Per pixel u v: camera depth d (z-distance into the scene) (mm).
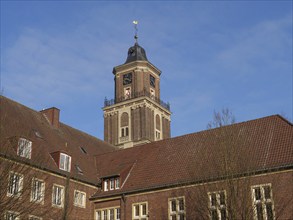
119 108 70938
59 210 35438
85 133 49656
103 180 40031
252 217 25516
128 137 68312
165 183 35344
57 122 44875
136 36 77062
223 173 26578
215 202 26406
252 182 30734
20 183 25812
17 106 41375
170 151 39750
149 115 69188
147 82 72062
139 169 39562
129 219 36375
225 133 28516
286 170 30297
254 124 36688
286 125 34688
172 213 34281
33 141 37312
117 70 73875
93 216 39000
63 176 37438
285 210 29203
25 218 25547
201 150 37062
